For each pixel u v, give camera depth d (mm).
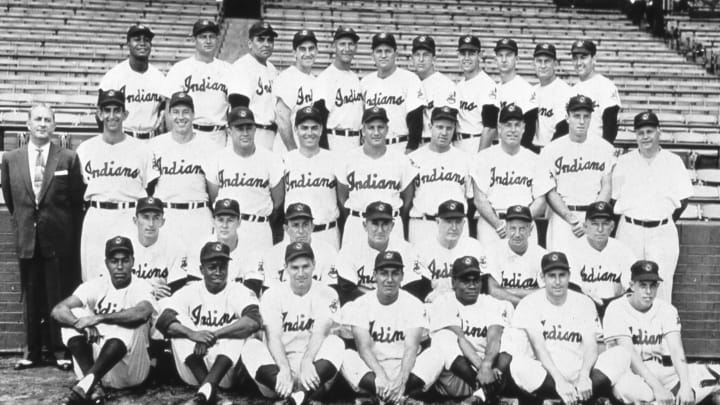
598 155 7172
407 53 15562
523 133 7598
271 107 7848
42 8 16750
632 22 18828
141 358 6172
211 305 6156
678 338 6191
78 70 13633
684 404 5891
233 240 6680
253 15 17812
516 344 6137
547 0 20031
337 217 7156
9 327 7492
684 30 18312
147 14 17031
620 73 15648
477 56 7895
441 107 7094
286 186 7082
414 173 7059
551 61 7891
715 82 15133
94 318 5918
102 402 5879
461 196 7098
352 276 6656
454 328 6215
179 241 6711
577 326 6156
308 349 6039
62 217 6938
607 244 6836
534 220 7145
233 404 5891
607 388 5988
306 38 7629
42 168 6891
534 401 6066
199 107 7684
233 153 6926
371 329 6133
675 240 7129
